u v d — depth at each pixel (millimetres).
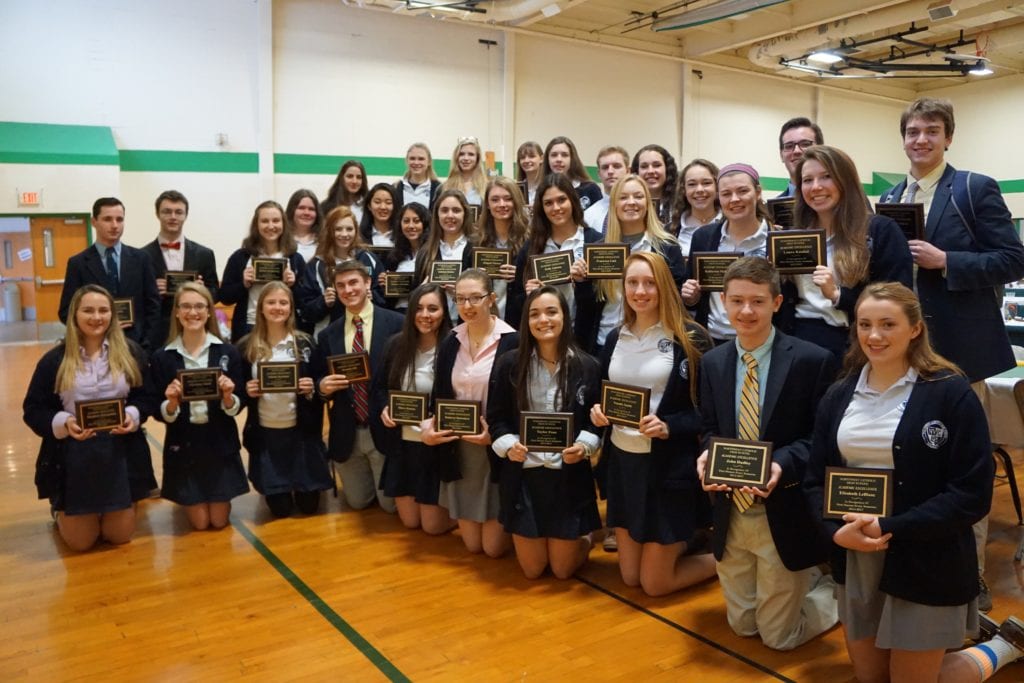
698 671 2764
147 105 10156
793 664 2812
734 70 15352
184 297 4254
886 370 2480
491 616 3225
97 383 3955
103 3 9781
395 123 11797
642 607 3311
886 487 2355
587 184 5617
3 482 5145
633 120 14250
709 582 3576
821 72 14656
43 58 9562
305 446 4508
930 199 3396
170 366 4289
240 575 3670
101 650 2943
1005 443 4215
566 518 3494
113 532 4039
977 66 13711
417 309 4102
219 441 4270
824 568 3307
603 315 4176
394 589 3510
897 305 2383
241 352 4492
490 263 4520
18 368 9070
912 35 14062
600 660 2846
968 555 2355
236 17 10516
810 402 2828
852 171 3090
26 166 9461
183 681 2715
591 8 12836
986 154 16828
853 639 2525
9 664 2838
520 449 3432
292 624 3160
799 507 2793
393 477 4191
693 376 3230
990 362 3256
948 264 3137
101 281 4965
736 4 11516
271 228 5316
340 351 4543
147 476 4137
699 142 15156
